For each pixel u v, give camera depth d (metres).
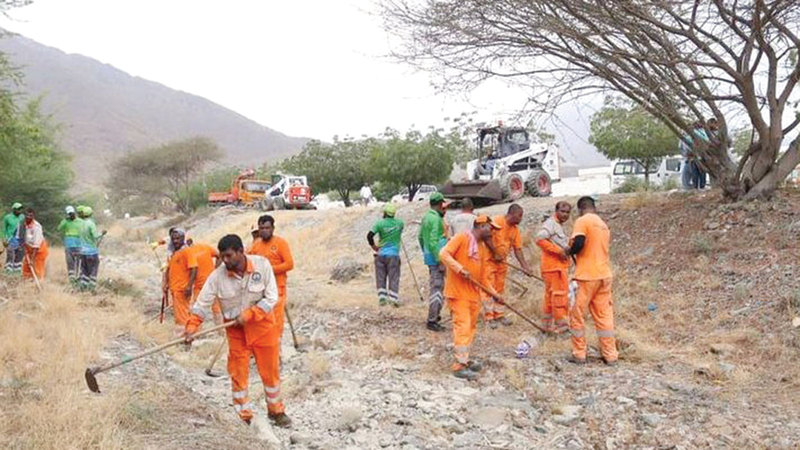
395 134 38.94
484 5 9.46
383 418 5.96
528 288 10.31
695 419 5.55
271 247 7.69
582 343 7.14
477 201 17.44
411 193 38.34
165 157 58.56
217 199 42.03
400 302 10.74
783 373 6.45
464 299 7.02
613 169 29.70
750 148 10.28
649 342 7.75
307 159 42.81
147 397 5.59
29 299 10.03
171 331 9.05
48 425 4.60
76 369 6.29
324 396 6.59
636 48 9.47
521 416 5.91
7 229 13.35
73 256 11.98
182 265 9.06
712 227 10.05
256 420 5.70
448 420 5.89
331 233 20.14
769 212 9.86
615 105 11.06
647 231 10.84
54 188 26.05
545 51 9.77
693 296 8.59
